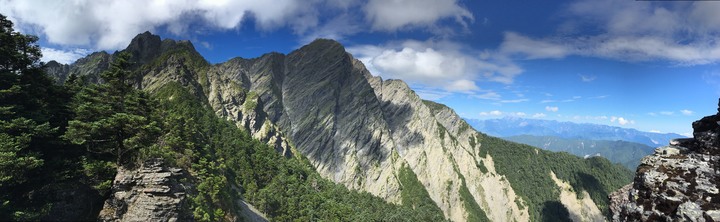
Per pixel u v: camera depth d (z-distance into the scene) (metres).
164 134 80.00
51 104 57.66
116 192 44.47
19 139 43.59
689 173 24.17
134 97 64.31
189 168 80.75
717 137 25.33
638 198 25.47
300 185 139.75
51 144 50.75
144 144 54.81
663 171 25.41
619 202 29.28
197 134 109.25
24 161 40.28
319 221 118.94
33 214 40.88
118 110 60.34
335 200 152.75
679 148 27.22
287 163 163.50
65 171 45.91
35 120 50.16
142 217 42.66
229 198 83.25
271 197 111.31
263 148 157.00
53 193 44.59
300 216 115.75
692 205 21.61
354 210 148.62
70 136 49.25
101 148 53.81
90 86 64.12
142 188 44.59
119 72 60.00
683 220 21.42
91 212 45.31
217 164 107.25
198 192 73.06
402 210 183.88
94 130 49.78
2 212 39.91
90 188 47.31
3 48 52.12
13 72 54.25
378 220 152.75
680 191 23.25
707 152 24.97
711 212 20.59
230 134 142.75
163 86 172.00
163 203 43.75
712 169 23.39
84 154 53.19
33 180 44.53
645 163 27.53
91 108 53.84
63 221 43.28
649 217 23.73
